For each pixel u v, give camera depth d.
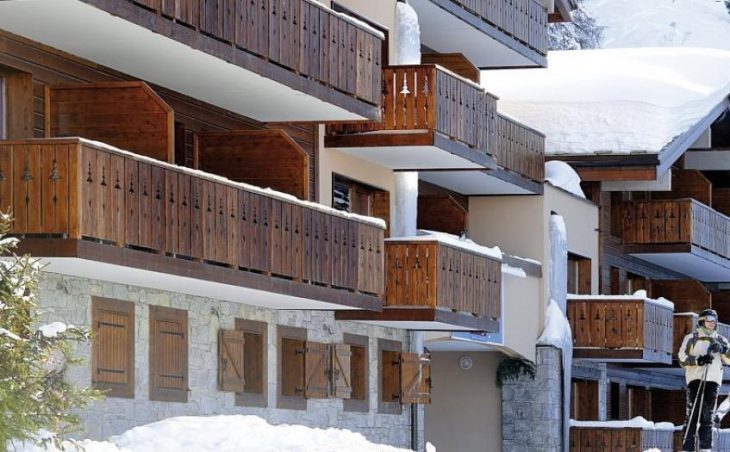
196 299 29.20
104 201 23.25
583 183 49.59
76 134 25.95
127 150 25.88
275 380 32.12
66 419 18.36
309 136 34.25
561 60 54.94
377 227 32.75
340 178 35.78
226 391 30.05
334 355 34.03
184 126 30.05
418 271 34.38
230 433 23.38
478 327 36.88
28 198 22.61
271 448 23.19
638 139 47.53
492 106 38.28
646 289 55.59
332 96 30.70
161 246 24.81
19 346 17.73
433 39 43.06
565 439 44.47
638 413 55.59
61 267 23.91
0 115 25.19
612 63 53.75
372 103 32.34
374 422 36.34
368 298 32.41
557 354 43.97
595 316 46.38
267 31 28.20
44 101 25.67
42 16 23.77
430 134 34.81
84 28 24.53
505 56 45.28
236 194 27.23
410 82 34.97
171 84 29.02
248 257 27.62
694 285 56.25
